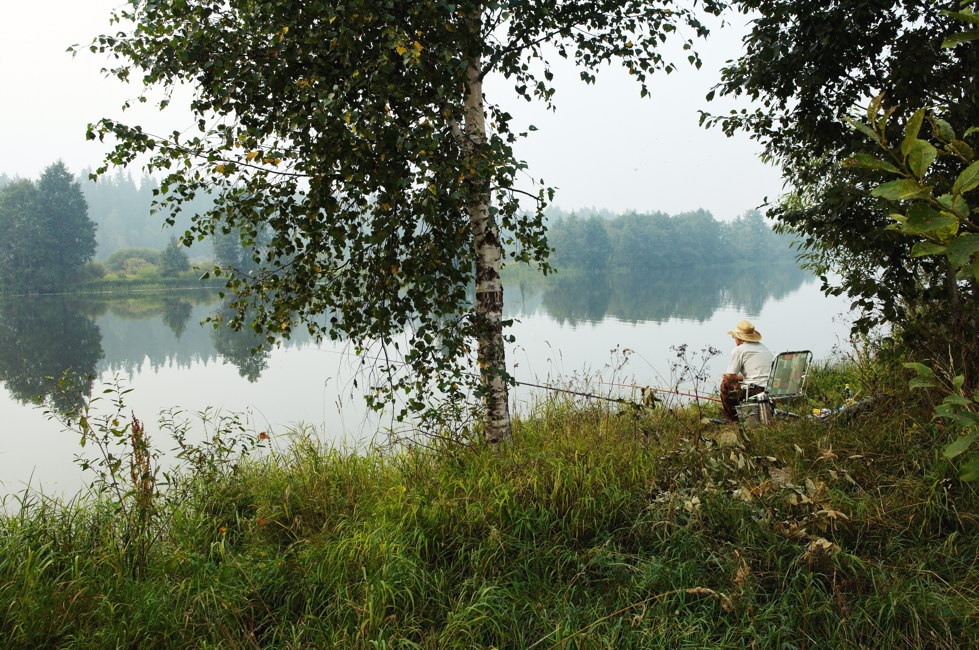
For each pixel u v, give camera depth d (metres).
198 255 116.38
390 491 4.45
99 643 3.04
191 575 3.69
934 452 4.14
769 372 6.53
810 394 7.45
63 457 9.01
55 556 3.74
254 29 4.45
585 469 4.41
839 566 3.25
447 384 4.98
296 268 4.96
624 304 35.25
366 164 4.24
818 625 3.02
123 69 4.67
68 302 56.59
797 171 6.80
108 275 87.44
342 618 3.26
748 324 6.92
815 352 14.65
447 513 4.04
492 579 3.51
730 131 6.30
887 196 1.22
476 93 5.05
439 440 5.40
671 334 20.41
